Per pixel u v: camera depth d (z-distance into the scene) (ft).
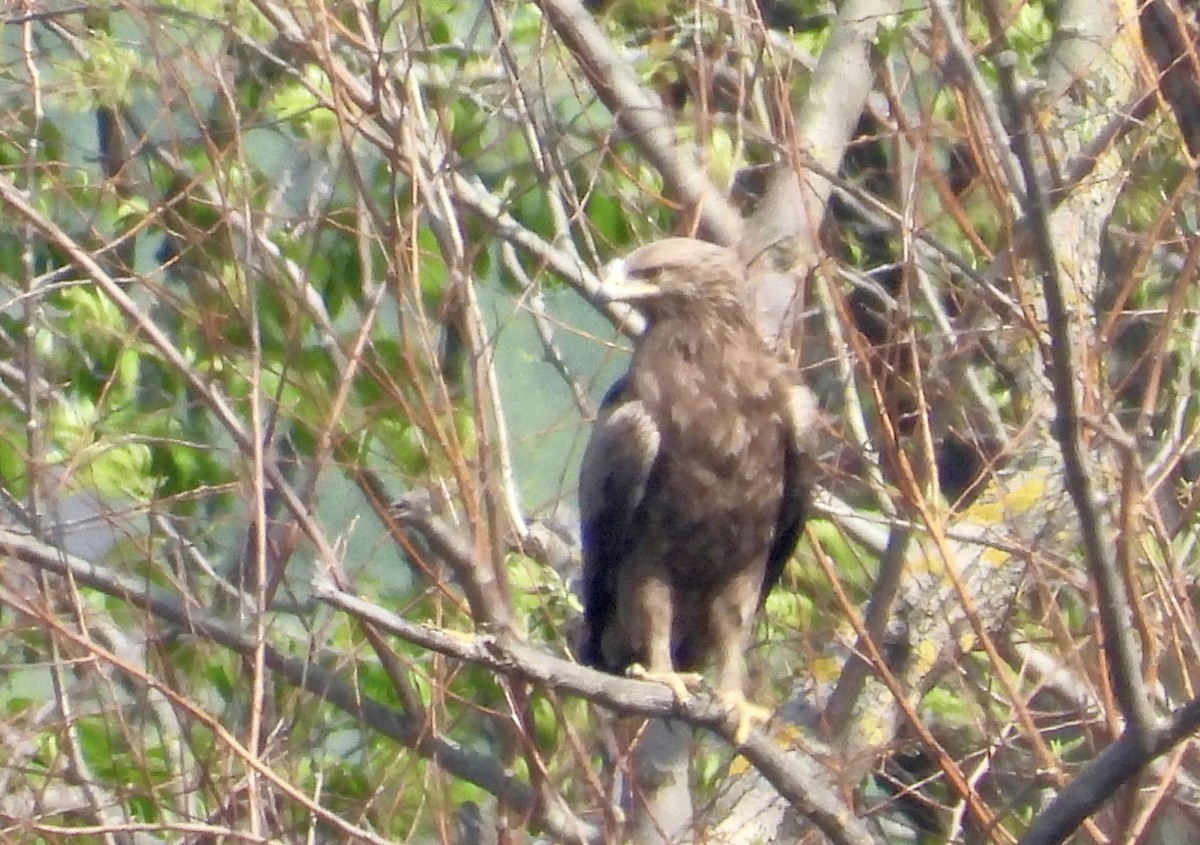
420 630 26.12
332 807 38.11
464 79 36.63
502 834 34.86
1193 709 25.38
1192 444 33.88
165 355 32.63
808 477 36.58
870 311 36.73
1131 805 27.50
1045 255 23.20
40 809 35.29
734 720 30.09
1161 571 31.12
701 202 36.45
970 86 27.32
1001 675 30.50
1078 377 29.96
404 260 31.65
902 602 34.04
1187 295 34.71
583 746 36.88
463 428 35.09
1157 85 33.63
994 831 29.84
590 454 36.99
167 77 36.88
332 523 37.32
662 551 36.86
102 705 35.99
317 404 34.65
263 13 33.91
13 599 32.71
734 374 36.01
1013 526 33.27
